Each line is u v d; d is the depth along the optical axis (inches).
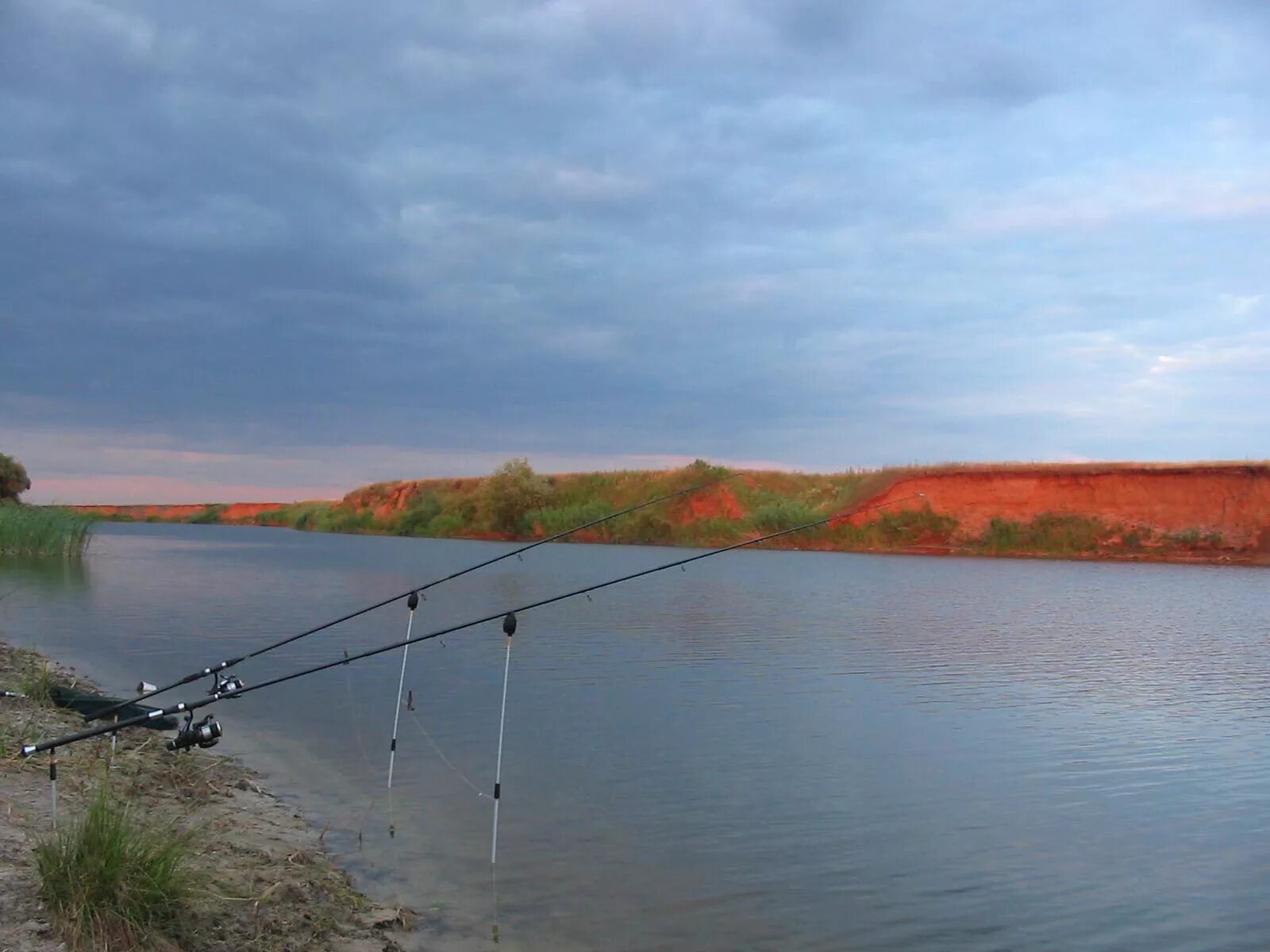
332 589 1254.9
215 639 803.4
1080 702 575.5
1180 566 1780.3
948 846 346.3
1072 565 1796.3
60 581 1352.1
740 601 1133.1
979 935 280.4
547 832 354.3
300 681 629.0
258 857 309.7
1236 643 807.7
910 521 2281.0
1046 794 403.2
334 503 4712.1
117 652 734.5
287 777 416.5
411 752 458.3
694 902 297.9
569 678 642.8
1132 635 850.8
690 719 527.5
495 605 1071.6
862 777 426.0
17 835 282.4
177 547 2519.7
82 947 220.5
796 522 2449.6
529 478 3218.5
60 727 442.9
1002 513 2208.4
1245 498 2016.5
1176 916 295.1
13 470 2495.1
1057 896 306.8
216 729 307.0
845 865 329.7
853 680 639.8
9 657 651.5
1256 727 513.0
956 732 501.7
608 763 442.0
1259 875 323.6
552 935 274.7
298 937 257.6
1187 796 404.5
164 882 248.4
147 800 355.6
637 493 2987.2
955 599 1160.8
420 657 722.2
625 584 1380.4
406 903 291.7
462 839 346.3
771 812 378.6
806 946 271.4
